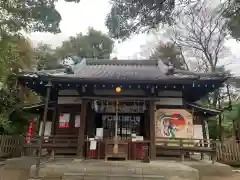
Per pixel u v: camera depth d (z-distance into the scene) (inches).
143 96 398.9
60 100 426.3
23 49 614.9
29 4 458.3
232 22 253.0
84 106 386.0
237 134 571.8
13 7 414.6
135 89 408.2
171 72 427.8
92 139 364.8
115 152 352.8
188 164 335.9
